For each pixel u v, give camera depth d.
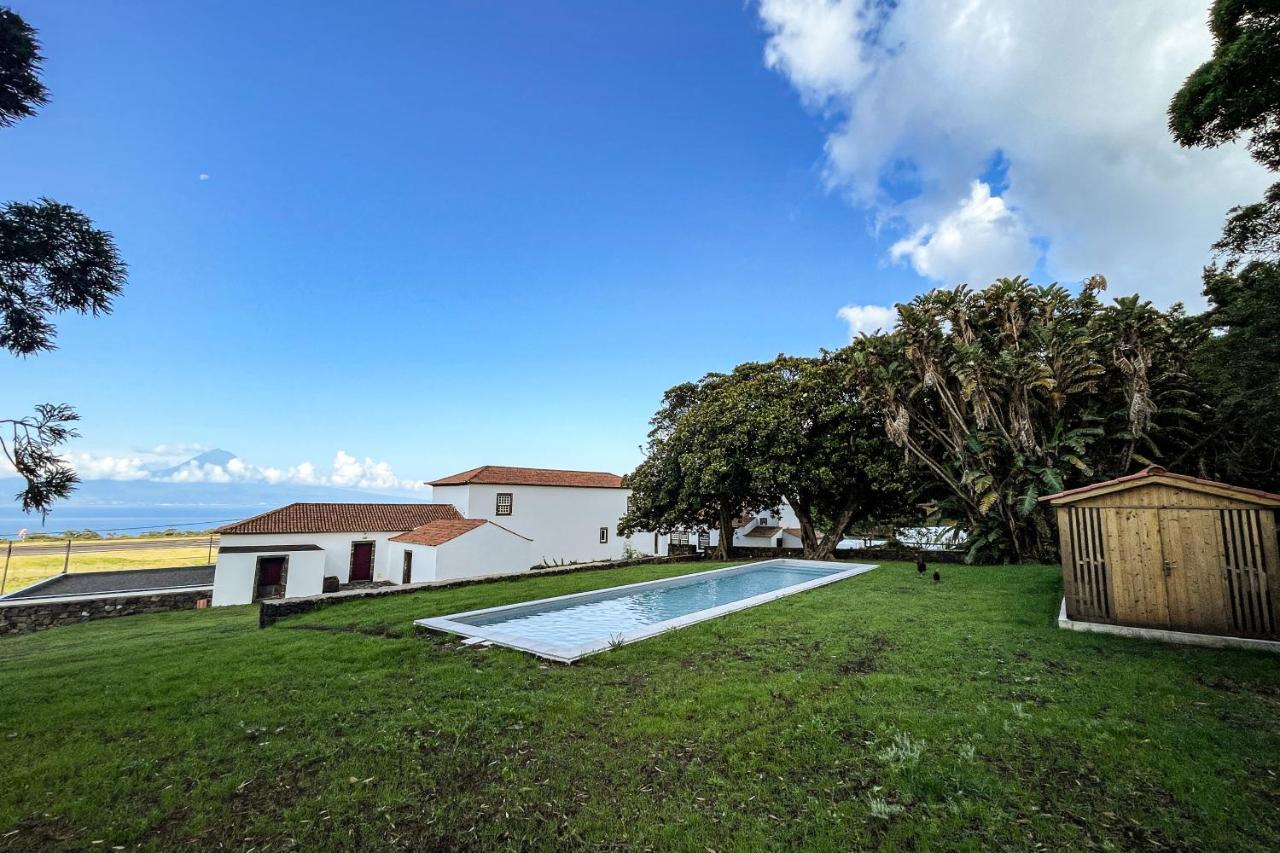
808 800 3.52
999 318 16.47
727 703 5.25
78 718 5.56
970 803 3.39
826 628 8.23
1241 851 2.90
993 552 16.53
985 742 4.21
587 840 3.26
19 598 20.64
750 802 3.55
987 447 15.71
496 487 34.69
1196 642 6.91
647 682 6.03
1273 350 8.49
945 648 6.92
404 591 14.06
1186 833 3.06
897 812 3.33
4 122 4.95
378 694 5.99
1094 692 5.22
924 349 16.06
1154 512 7.52
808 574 17.16
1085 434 14.71
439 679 6.43
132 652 9.27
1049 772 3.75
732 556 25.34
